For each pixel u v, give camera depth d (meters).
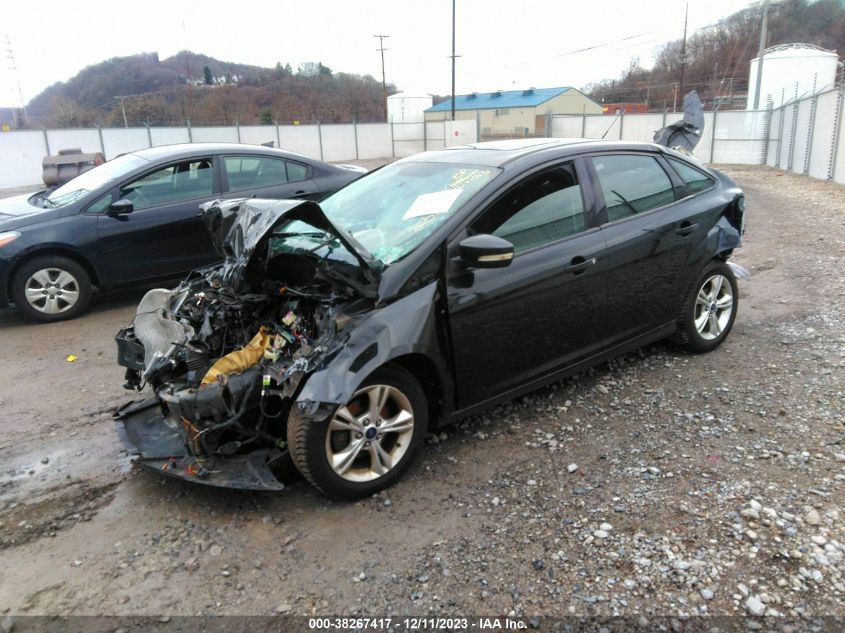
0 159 27.97
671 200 4.66
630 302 4.35
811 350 5.01
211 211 4.01
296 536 3.06
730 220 5.08
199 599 2.68
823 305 6.09
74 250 6.37
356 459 3.32
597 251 4.05
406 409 3.38
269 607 2.63
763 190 16.20
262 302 3.55
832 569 2.68
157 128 31.62
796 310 6.00
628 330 4.42
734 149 28.11
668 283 4.57
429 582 2.72
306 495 3.38
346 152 39.97
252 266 3.35
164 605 2.65
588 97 63.81
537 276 3.75
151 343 3.44
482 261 3.30
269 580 2.78
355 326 3.16
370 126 40.47
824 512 3.03
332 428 3.16
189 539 3.06
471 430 3.98
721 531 2.94
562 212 4.00
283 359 3.24
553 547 2.90
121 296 7.44
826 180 17.47
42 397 4.69
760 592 2.58
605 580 2.69
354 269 3.24
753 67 33.75
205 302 3.72
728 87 56.38
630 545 2.88
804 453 3.55
